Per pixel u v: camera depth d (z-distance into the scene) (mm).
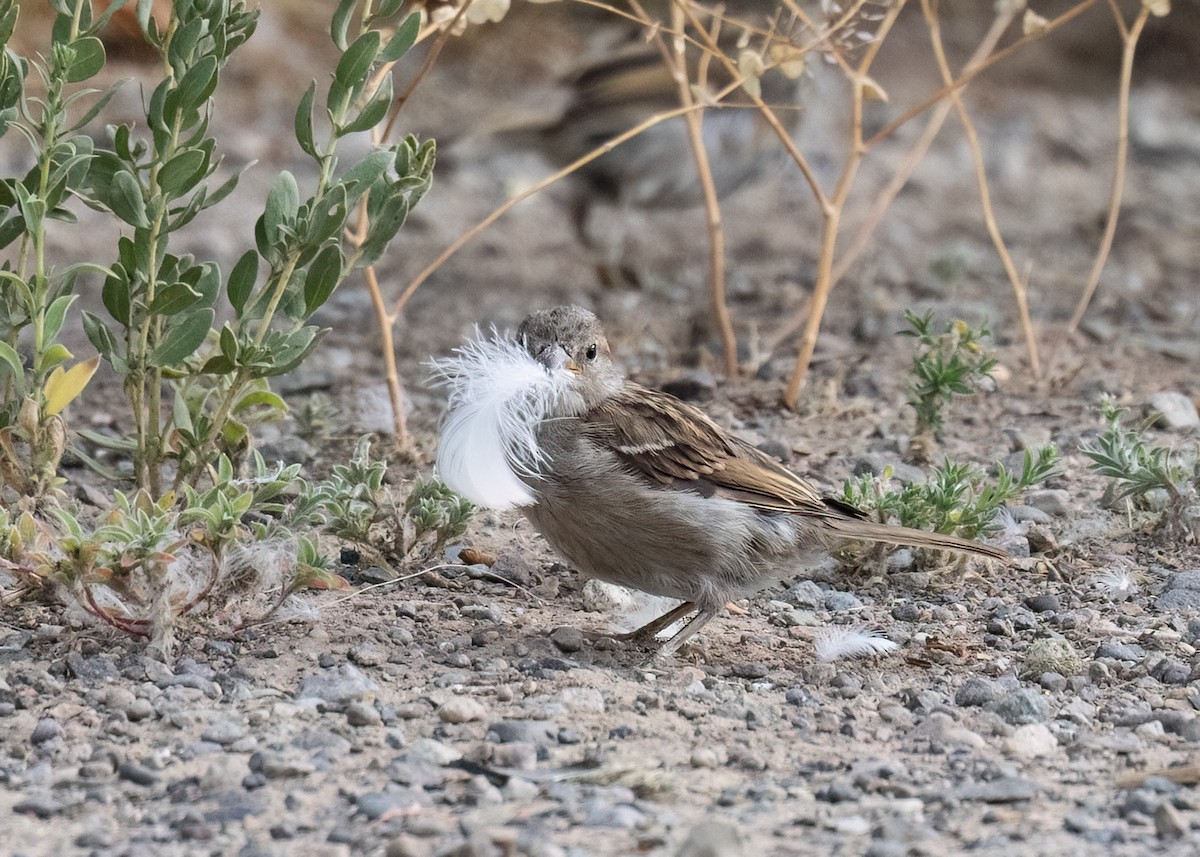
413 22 9375
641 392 9930
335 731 7941
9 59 9508
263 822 6871
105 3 24266
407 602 10172
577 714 8328
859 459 13594
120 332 17141
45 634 9062
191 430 10016
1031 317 19141
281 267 9578
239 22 9477
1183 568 11180
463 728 8039
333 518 10812
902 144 30078
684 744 7961
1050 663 9148
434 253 22562
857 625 10195
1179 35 35125
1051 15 35312
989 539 11500
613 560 9617
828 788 7277
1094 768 7699
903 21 34656
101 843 6648
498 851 6430
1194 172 29266
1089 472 13281
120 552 8555
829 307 19750
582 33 29281
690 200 20828
